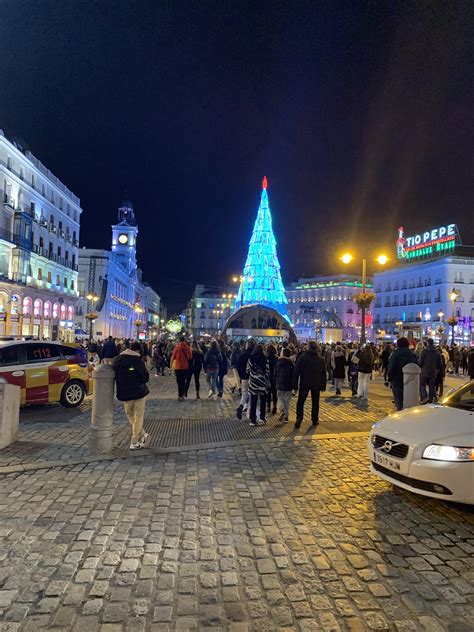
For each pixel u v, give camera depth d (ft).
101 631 9.14
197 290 404.57
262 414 32.58
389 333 245.04
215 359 45.03
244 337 110.73
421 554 12.73
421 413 18.31
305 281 344.28
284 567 11.87
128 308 299.79
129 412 23.65
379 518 15.23
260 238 174.19
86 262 220.64
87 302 216.95
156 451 23.07
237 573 11.52
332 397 47.93
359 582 11.19
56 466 20.36
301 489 17.90
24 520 14.52
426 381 41.57
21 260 130.93
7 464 20.48
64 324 170.40
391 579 11.36
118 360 23.32
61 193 169.07
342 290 307.37
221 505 16.12
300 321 327.06
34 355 34.47
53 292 154.71
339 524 14.69
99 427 22.59
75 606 9.96
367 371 44.39
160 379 67.77
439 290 216.33
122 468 20.24
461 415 17.22
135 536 13.53
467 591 10.87
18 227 131.03
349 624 9.49
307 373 30.19
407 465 15.57
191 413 35.91
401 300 241.76
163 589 10.71
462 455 14.73
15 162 133.90
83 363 37.55
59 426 29.25
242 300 174.50
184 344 43.06
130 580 11.09
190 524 14.47
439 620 9.69
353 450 24.11
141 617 9.62
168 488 17.76
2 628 9.16
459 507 16.31
